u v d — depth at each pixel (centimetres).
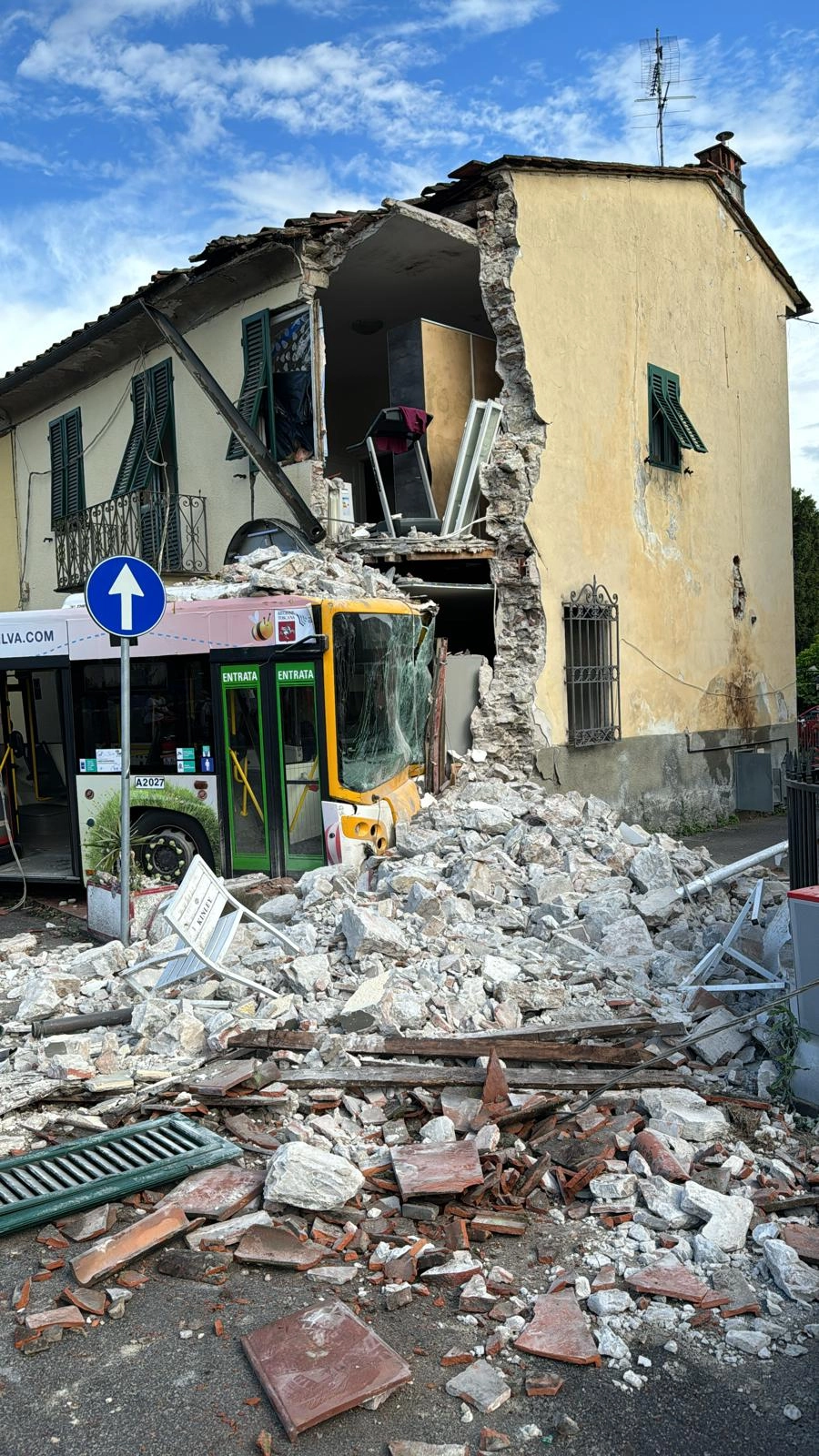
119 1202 445
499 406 1366
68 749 1112
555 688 1381
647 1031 585
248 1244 407
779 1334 356
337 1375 331
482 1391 328
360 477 1881
